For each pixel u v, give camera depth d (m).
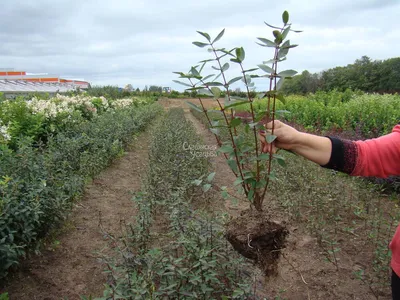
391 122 8.28
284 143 1.49
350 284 3.00
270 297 2.79
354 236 3.79
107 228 4.01
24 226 2.91
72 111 8.67
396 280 1.36
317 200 4.23
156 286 2.38
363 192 4.72
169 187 4.24
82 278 3.07
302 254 3.46
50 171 4.24
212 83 1.54
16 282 2.93
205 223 2.65
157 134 8.84
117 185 5.71
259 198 1.80
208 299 2.17
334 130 8.82
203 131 14.44
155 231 3.72
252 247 1.71
